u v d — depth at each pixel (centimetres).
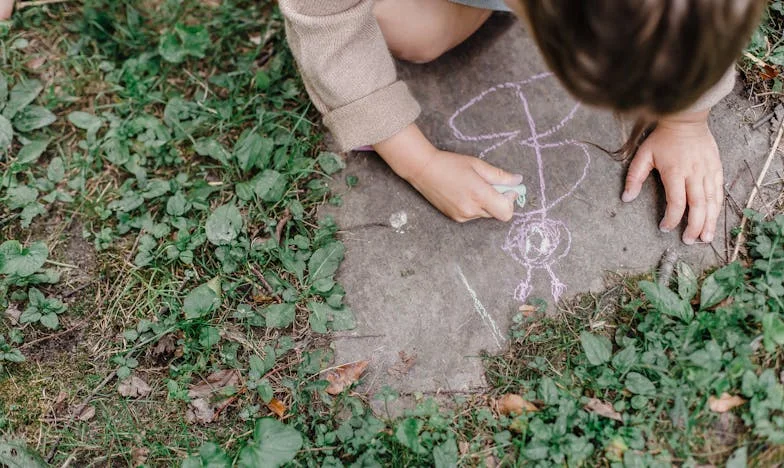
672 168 188
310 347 190
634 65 115
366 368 186
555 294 190
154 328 191
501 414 175
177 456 179
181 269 200
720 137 199
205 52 235
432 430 173
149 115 221
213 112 221
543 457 162
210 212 206
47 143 218
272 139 210
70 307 199
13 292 199
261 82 219
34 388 190
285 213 204
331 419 178
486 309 190
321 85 180
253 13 238
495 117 213
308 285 193
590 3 111
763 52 206
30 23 239
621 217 196
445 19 200
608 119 208
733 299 175
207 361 189
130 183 212
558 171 204
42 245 199
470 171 191
